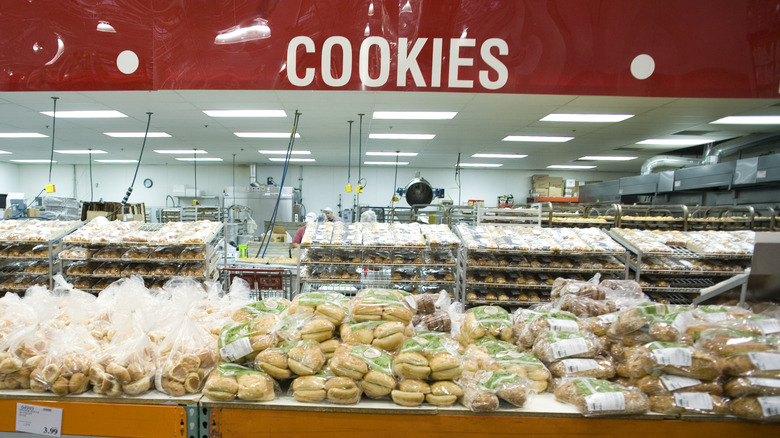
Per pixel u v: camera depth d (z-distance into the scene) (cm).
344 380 104
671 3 112
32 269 317
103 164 1088
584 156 862
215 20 117
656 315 116
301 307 126
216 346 120
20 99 460
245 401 105
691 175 531
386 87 116
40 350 115
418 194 640
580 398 102
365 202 1104
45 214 685
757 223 456
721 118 510
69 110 508
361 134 652
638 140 673
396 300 129
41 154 907
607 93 114
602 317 129
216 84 118
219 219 735
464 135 654
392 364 110
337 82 117
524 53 114
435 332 137
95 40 118
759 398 98
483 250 308
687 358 103
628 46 113
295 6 116
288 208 916
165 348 118
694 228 469
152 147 807
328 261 315
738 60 111
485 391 104
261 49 117
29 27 118
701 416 100
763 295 147
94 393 110
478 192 1111
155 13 117
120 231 328
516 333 136
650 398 103
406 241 313
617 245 319
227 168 1093
